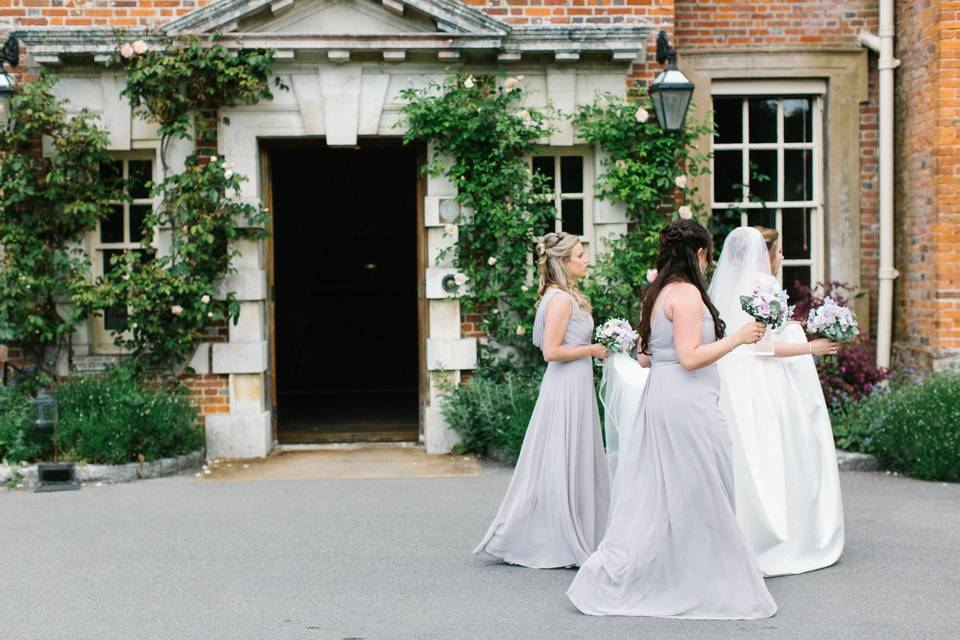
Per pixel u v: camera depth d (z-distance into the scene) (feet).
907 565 19.21
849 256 33.99
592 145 31.96
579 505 19.38
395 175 53.16
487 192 31.17
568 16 31.96
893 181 33.78
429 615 16.46
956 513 23.39
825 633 15.33
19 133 30.17
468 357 31.71
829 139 33.91
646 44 31.99
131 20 31.40
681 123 30.35
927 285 31.53
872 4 33.78
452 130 30.94
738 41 33.78
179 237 30.71
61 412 28.86
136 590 18.04
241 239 31.40
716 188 34.58
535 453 19.45
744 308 16.24
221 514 23.97
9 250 30.35
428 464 30.14
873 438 28.71
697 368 16.29
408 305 54.03
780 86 34.12
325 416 40.01
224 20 30.17
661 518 16.46
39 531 22.47
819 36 33.78
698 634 15.30
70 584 18.44
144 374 31.24
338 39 30.32
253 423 31.40
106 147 30.66
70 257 31.17
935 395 27.99
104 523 23.16
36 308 30.63
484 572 19.03
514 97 31.01
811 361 19.80
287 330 52.37
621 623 15.92
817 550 19.11
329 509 24.41
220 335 31.58
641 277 30.94
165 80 30.30
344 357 53.67
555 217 31.22
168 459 28.99
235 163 31.17
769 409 18.98
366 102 31.27
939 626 15.62
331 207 53.31
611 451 20.44
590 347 19.26
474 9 30.25
